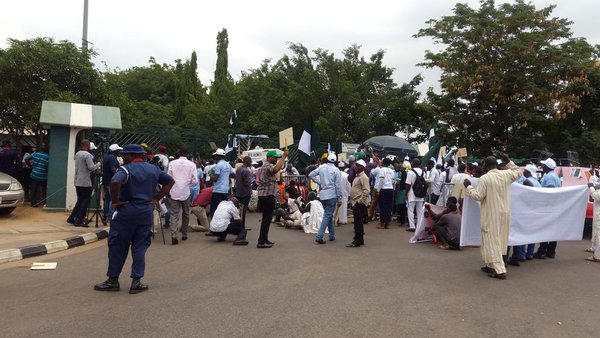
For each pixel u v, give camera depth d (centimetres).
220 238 1044
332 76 3278
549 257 973
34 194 1376
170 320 518
